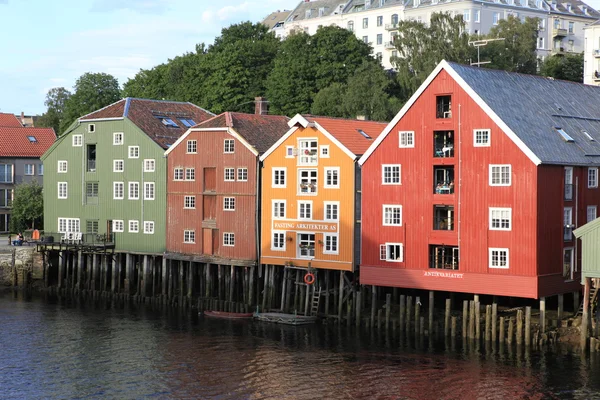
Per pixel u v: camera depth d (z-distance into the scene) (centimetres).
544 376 4991
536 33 10819
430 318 5875
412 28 9712
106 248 7762
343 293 6431
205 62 11500
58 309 7194
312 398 4781
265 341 5919
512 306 6153
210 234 7144
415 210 5991
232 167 6969
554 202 5700
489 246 5691
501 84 6131
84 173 7956
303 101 10538
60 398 4859
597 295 5625
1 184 10281
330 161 6412
